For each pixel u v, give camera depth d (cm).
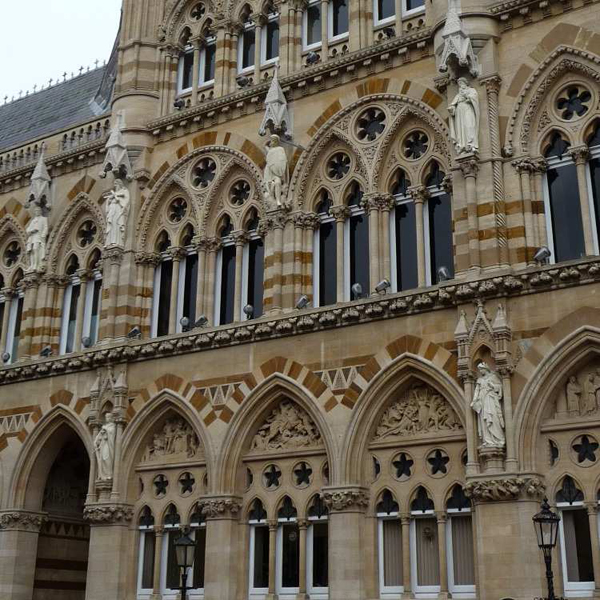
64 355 3192
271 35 3253
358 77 2886
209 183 3131
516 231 2450
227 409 2767
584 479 2225
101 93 4175
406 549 2425
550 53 2536
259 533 2712
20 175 3703
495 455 2267
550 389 2292
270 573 2609
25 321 3434
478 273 2420
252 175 3030
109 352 3033
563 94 2536
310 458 2639
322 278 2845
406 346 2506
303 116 2955
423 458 2461
